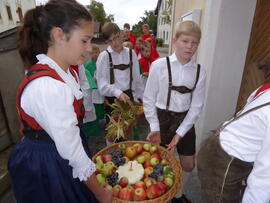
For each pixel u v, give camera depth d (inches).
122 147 73.8
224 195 50.8
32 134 41.2
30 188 42.2
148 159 69.5
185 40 62.4
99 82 109.2
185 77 69.4
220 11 89.2
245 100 101.0
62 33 36.0
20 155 42.4
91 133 126.7
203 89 73.1
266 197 37.0
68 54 38.0
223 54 94.7
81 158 36.7
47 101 33.6
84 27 36.6
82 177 38.1
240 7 88.4
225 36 92.2
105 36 104.1
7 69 104.2
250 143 44.1
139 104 112.0
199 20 115.1
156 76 71.1
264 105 40.6
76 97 40.9
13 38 107.1
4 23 414.6
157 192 54.2
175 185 56.7
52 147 40.9
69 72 43.8
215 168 51.9
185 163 81.2
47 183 41.5
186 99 72.2
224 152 48.8
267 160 36.3
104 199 45.0
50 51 38.8
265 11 88.4
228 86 99.7
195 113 73.0
